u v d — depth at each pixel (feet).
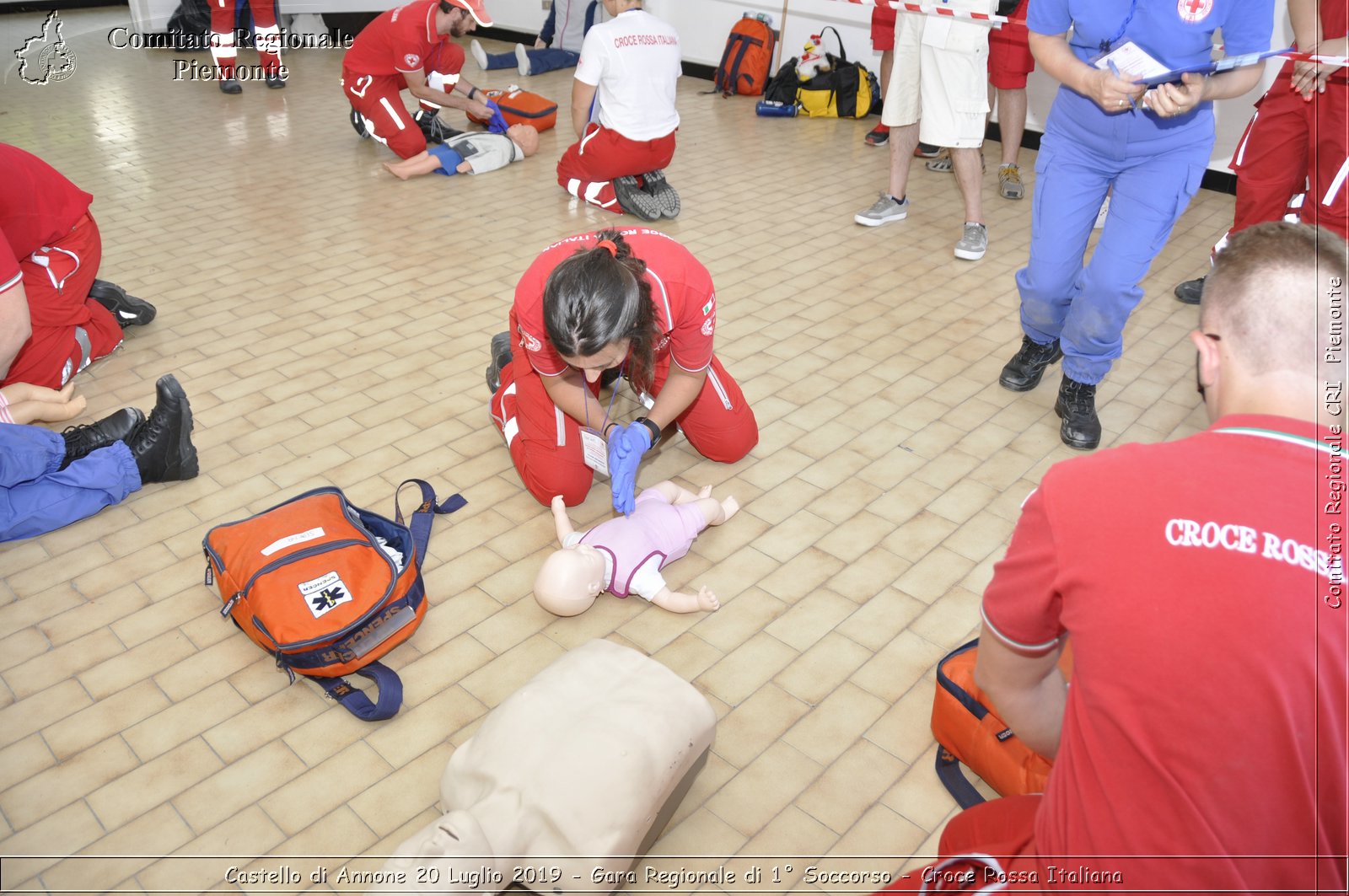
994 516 8.66
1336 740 3.26
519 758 5.43
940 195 16.93
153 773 6.17
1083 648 3.57
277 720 6.59
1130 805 3.46
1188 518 3.41
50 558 7.98
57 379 9.85
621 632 7.36
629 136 14.96
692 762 5.77
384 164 17.92
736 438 9.12
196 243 14.32
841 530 8.46
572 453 8.38
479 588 7.77
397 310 12.28
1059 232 9.31
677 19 24.71
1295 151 10.91
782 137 20.35
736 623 7.45
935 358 11.34
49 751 6.30
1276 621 3.22
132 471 8.59
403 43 16.84
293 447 9.46
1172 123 8.39
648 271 7.00
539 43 26.53
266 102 22.21
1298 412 3.56
